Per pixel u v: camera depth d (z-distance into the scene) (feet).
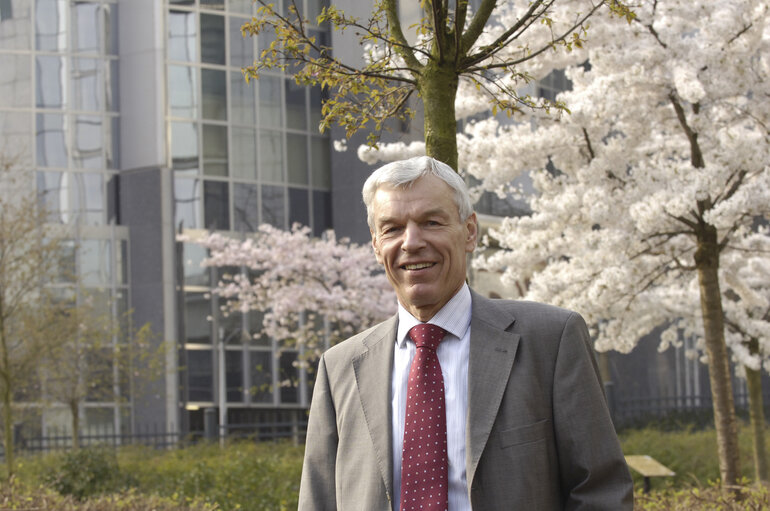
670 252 31.22
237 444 64.85
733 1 29.73
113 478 43.68
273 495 39.65
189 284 84.53
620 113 31.55
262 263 72.74
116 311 83.30
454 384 9.21
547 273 32.60
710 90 29.76
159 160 84.43
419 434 9.02
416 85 16.76
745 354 38.37
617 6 17.12
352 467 9.45
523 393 8.93
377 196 9.42
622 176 31.37
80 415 80.59
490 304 9.55
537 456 8.79
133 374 68.69
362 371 9.75
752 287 42.16
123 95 86.17
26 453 67.82
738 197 27.48
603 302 30.73
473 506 8.69
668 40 29.66
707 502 23.61
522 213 69.31
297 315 72.64
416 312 9.50
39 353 52.54
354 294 64.80
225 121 86.84
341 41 35.50
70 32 86.17
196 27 86.48
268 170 87.71
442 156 16.05
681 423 67.72
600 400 9.07
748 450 48.49
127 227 84.79
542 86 70.33
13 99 84.79
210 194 85.92
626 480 8.96
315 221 88.79
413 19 31.99
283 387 85.10
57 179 84.48
